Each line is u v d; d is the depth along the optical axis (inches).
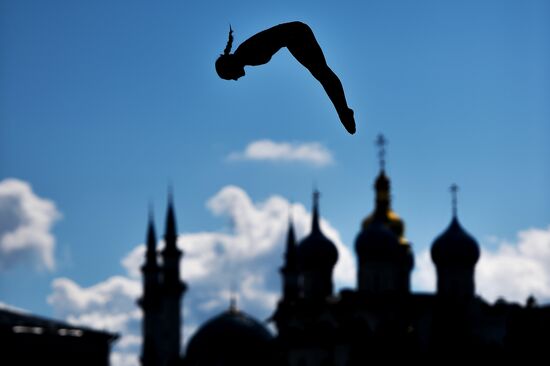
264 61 1270.9
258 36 1269.7
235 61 1267.2
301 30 1270.9
